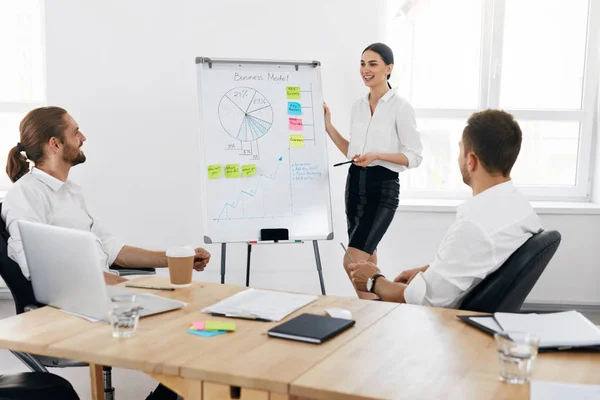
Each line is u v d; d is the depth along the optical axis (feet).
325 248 13.66
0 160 14.49
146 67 13.32
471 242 6.00
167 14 13.20
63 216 8.14
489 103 14.05
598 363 4.50
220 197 10.82
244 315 5.49
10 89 14.40
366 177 11.53
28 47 14.26
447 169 14.33
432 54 14.06
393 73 14.19
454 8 13.89
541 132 14.19
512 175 14.42
